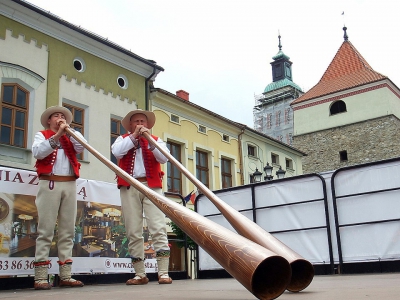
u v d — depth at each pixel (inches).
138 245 167.9
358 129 1131.9
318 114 1202.6
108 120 594.6
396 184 222.8
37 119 514.3
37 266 160.4
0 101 484.1
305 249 245.0
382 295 77.5
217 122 804.6
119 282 209.9
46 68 534.3
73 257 189.6
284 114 2219.5
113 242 207.2
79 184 196.5
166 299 85.9
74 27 557.3
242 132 861.2
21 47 510.9
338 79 1228.5
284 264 69.9
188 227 85.7
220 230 80.3
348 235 233.5
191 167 732.7
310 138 1202.0
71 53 564.7
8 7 498.3
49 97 530.6
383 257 222.2
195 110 749.9
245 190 271.0
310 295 82.6
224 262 73.4
